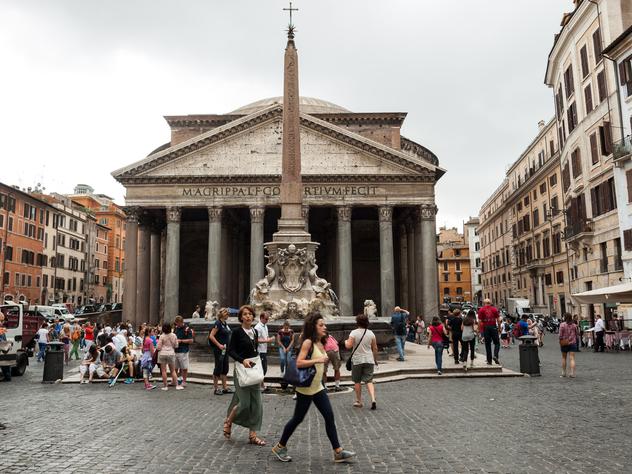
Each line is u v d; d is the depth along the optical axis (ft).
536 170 179.52
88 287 231.09
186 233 173.06
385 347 60.64
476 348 90.99
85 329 82.89
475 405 33.32
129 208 135.03
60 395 39.93
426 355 65.46
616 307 102.37
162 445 23.31
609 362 62.64
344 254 134.21
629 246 91.20
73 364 72.59
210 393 39.73
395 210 159.94
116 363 46.98
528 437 24.31
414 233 147.23
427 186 136.05
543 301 174.91
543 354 76.89
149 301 144.56
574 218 115.14
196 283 172.45
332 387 40.83
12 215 171.01
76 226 222.28
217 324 39.32
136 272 134.92
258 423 23.49
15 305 65.00
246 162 136.46
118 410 32.63
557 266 160.76
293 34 59.06
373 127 169.68
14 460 20.81
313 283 55.31
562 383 43.83
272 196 134.62
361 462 20.43
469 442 23.41
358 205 136.26
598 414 29.99
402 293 164.86
